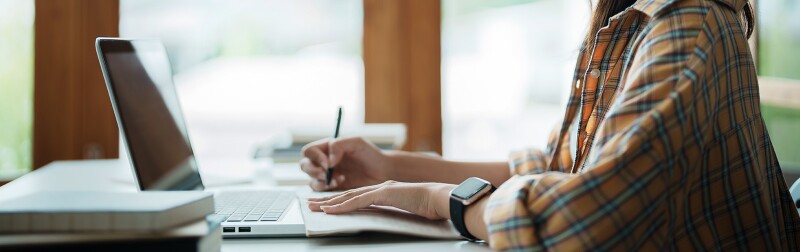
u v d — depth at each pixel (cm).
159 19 312
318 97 321
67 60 307
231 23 316
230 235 98
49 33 305
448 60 321
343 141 149
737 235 91
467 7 319
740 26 96
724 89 89
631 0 108
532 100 322
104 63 109
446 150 324
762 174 98
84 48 307
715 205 90
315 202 113
